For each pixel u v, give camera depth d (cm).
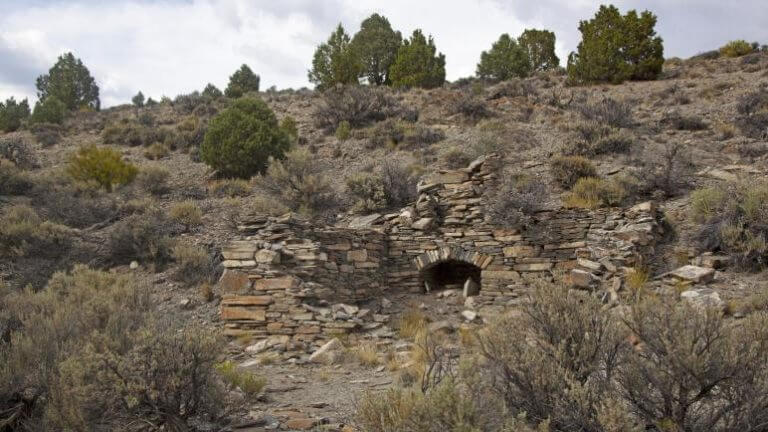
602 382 564
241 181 2264
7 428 577
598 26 3397
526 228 1401
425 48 3916
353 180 1903
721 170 1709
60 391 569
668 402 530
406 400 496
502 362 591
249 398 732
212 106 3706
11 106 3850
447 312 1310
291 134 2731
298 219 1327
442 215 1505
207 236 1780
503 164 1931
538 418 547
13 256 1642
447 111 2798
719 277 1156
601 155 1948
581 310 618
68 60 5216
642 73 3247
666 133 2214
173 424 588
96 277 1355
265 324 1199
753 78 2858
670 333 534
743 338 529
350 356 1024
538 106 2731
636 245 1282
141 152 2923
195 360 607
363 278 1397
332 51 3894
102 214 2027
